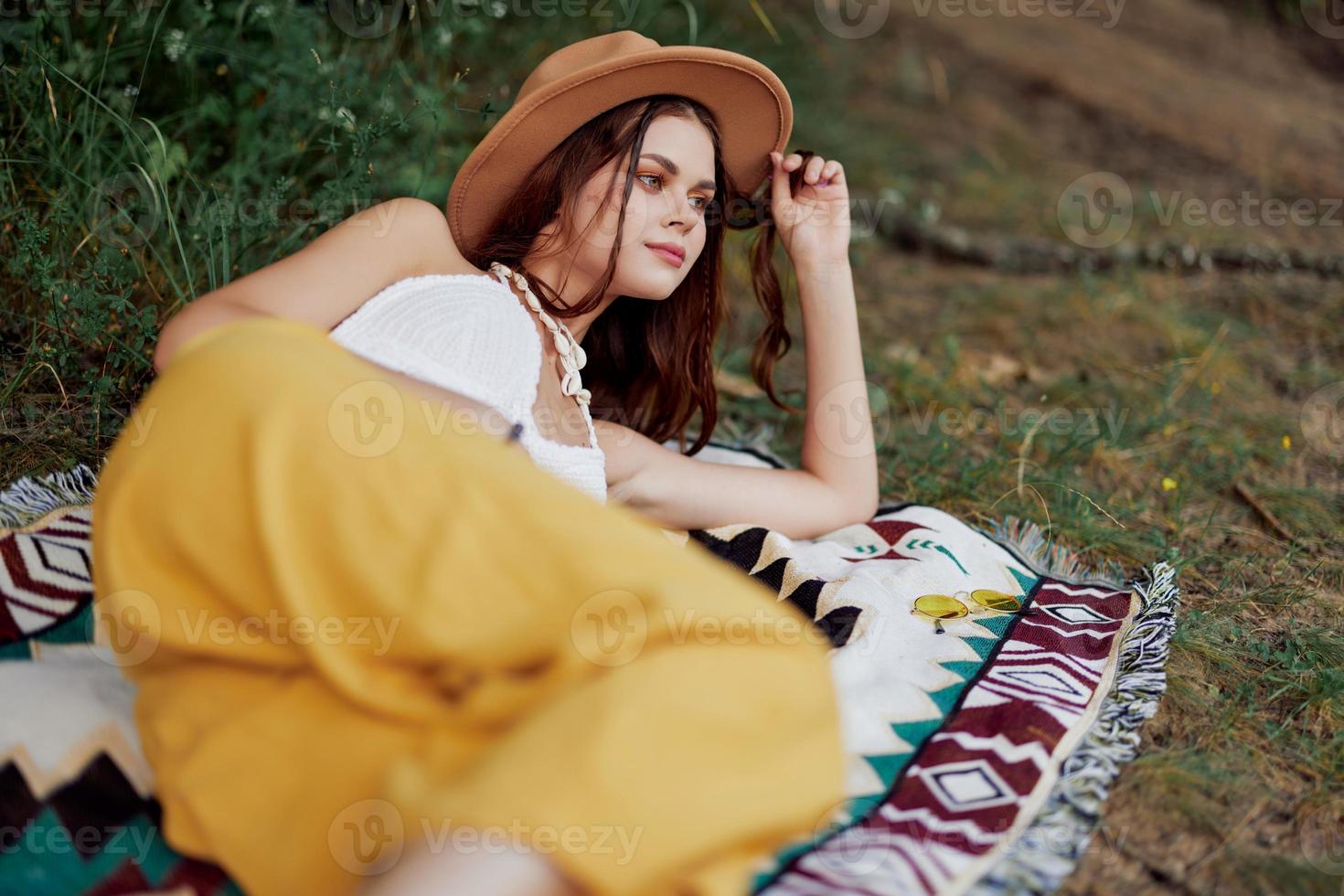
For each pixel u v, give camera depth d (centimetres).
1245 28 802
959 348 373
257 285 176
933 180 535
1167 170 569
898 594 217
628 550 134
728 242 396
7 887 136
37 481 214
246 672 144
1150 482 293
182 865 142
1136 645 206
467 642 131
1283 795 177
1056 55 717
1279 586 243
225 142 314
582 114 208
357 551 133
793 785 125
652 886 115
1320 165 584
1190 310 413
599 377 257
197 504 137
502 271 209
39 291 254
